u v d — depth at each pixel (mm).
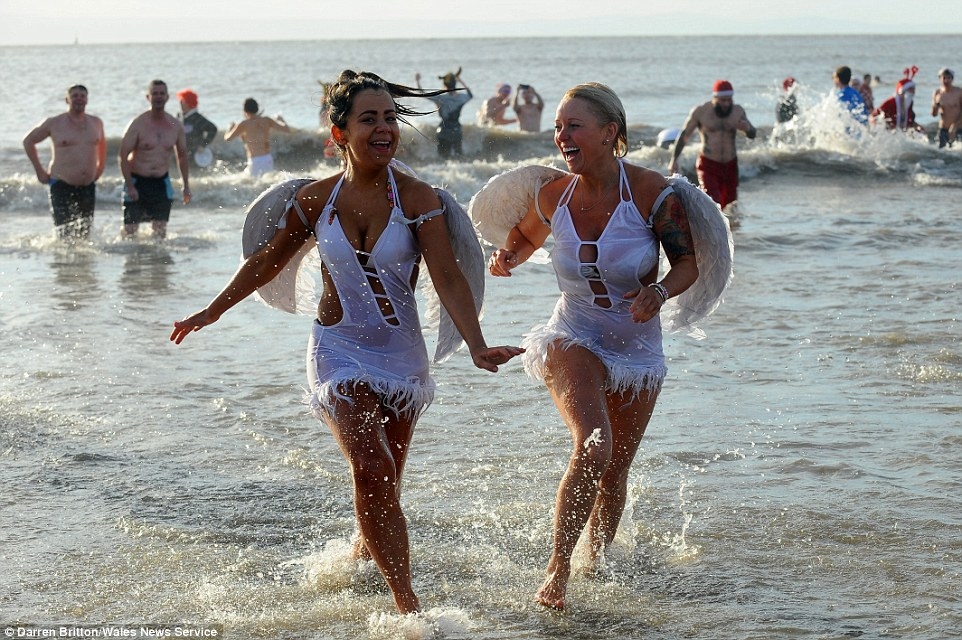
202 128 20797
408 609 4176
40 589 4508
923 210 17156
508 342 9016
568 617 4273
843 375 7863
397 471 4520
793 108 28281
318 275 11828
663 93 57656
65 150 14180
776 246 13688
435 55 150125
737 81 70688
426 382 4539
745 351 8633
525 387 7707
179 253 13594
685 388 7617
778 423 6758
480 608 4363
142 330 9539
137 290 11297
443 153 25391
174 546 4973
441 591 4520
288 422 6922
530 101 29281
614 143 4641
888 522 5145
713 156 16828
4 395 7438
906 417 6812
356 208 4328
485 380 7891
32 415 6988
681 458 6141
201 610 4332
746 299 10578
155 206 14523
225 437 6609
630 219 4551
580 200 4645
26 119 41844
